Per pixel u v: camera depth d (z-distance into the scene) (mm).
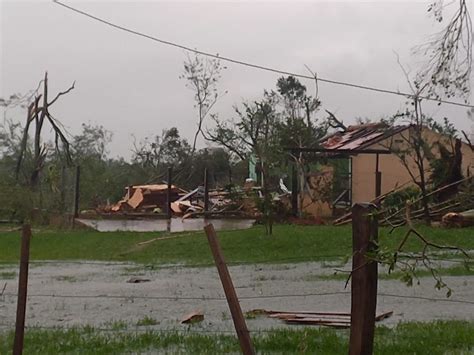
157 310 13781
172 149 70188
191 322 12188
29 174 44750
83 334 11008
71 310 13945
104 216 39438
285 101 65562
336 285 17016
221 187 51875
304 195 37500
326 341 9719
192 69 79938
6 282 18375
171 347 9797
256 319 12312
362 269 5773
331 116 53719
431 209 10805
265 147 33188
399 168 39281
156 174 66188
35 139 43281
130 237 29234
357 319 5809
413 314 12859
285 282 17766
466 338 9805
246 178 55562
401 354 9000
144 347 9773
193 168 65125
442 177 26188
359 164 39312
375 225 5754
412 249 21422
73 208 37344
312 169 38875
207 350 9469
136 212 43500
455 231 25484
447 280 17328
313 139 46500
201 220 37125
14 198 35594
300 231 27844
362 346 5789
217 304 14406
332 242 25422
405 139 33469
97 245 27719
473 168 31031
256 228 29375
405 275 5512
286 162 35188
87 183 46750
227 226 32844
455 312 13086
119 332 11188
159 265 22438
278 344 9594
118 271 21031
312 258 22797
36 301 15125
